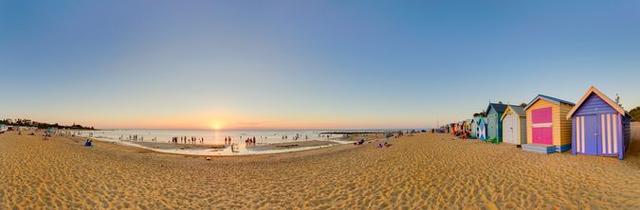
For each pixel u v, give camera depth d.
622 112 12.27
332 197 9.41
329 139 75.25
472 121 30.05
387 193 9.40
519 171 10.85
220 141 77.19
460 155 15.54
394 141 32.47
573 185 8.70
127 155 22.88
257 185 11.63
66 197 9.13
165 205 8.81
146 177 12.85
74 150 22.03
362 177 12.02
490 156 14.56
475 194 8.55
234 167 17.08
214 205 8.89
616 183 8.65
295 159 21.00
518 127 19.91
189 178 13.11
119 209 8.25
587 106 13.52
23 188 9.87
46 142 28.69
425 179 10.74
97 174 12.70
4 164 13.65
